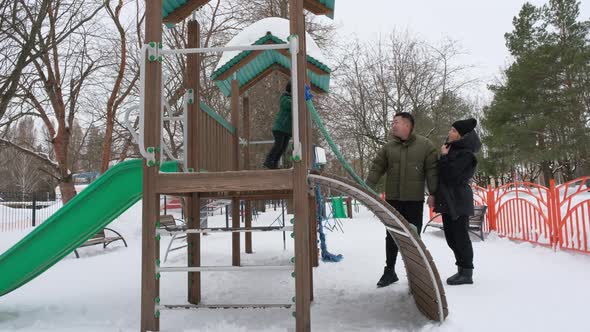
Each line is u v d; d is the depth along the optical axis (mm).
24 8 6836
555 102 23500
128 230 11383
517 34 27047
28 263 3818
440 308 3049
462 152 4074
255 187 3168
